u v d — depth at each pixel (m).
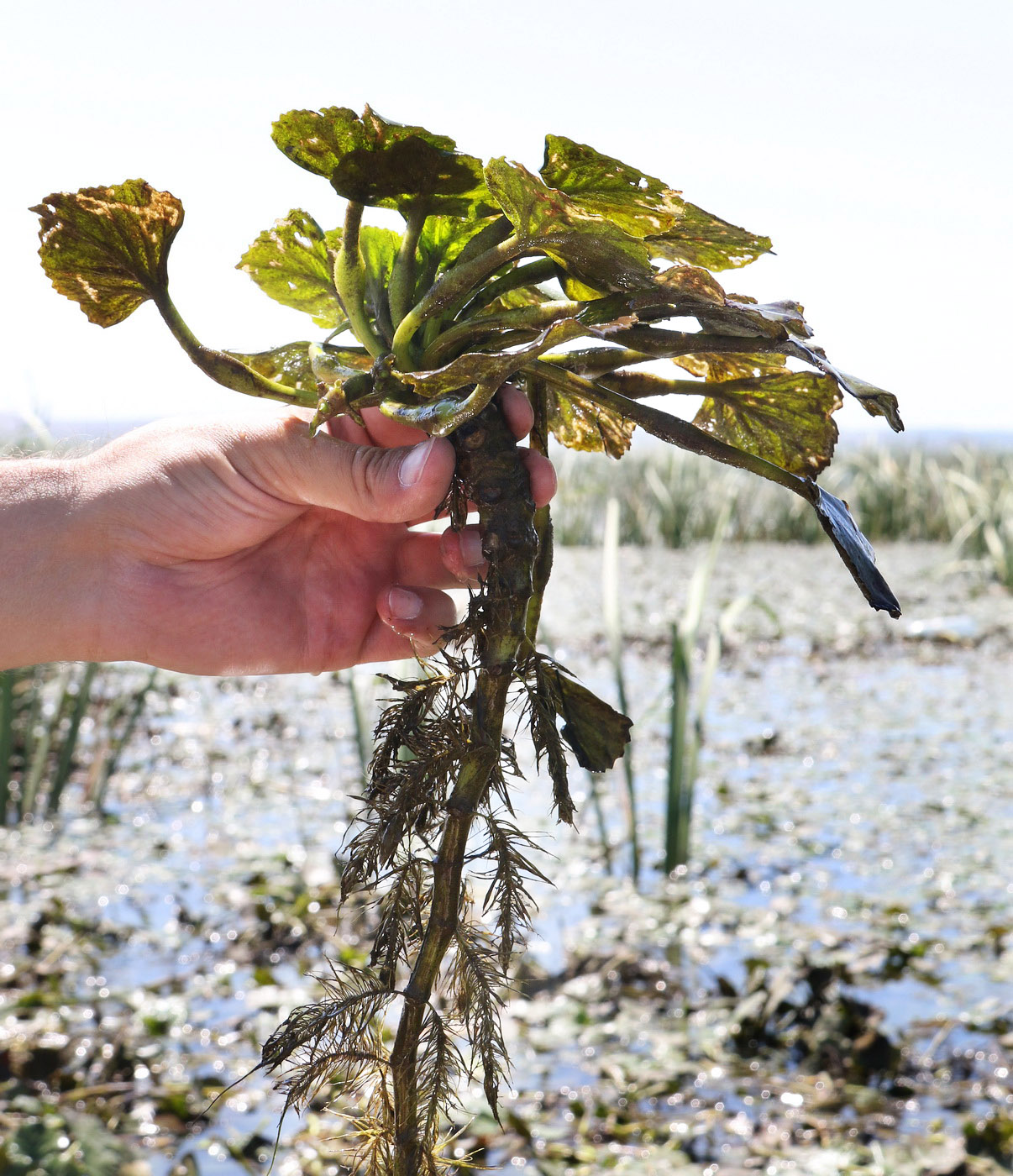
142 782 1.70
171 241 0.47
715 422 0.51
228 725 2.10
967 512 4.48
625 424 0.52
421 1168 0.45
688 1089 0.86
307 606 0.58
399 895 0.45
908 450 5.17
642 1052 0.90
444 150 0.45
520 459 0.47
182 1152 0.77
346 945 1.09
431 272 0.48
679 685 1.30
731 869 1.34
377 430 0.54
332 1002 0.45
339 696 2.41
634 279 0.43
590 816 1.54
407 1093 0.45
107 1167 0.73
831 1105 0.83
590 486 4.80
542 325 0.45
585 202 0.44
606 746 0.49
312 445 0.51
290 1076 0.46
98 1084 0.86
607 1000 0.99
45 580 0.54
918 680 2.47
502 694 0.45
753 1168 0.76
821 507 0.45
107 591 0.55
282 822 1.51
